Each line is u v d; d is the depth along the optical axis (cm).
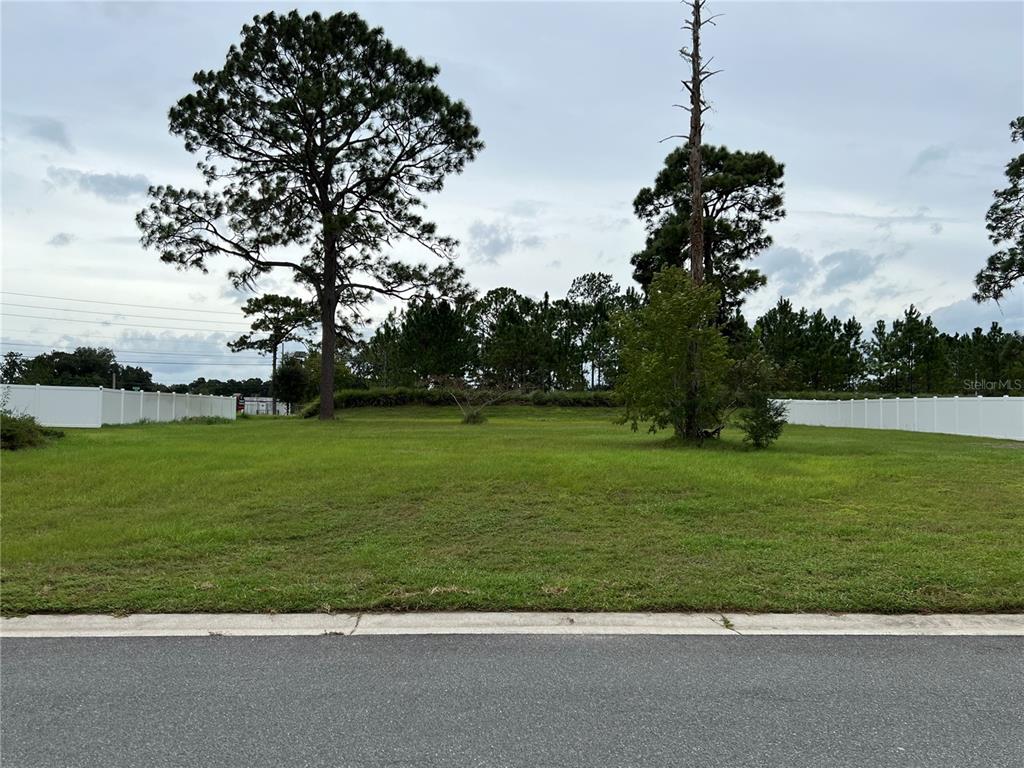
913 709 391
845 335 6050
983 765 330
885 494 1015
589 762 329
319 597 588
